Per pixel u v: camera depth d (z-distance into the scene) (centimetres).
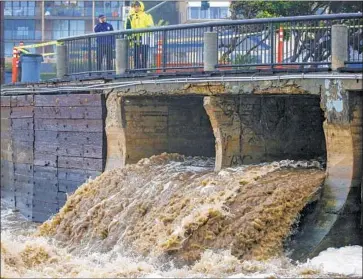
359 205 3094
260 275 2806
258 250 3012
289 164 3459
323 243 3020
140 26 4475
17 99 4678
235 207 3138
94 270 3019
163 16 6456
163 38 3844
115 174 3850
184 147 4156
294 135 3769
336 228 3052
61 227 3778
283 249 3039
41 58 5209
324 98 3161
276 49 3409
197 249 3073
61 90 4306
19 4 7688
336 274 2819
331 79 3133
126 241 3378
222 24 3531
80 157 4206
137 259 3175
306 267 2875
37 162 4494
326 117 3156
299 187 3112
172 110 4116
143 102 4028
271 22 3375
